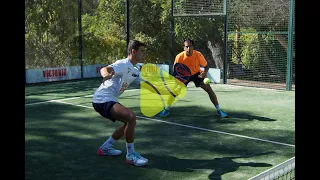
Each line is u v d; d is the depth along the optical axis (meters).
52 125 6.63
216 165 4.47
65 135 5.95
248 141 5.60
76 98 9.60
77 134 6.01
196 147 5.28
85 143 5.48
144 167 4.39
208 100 9.30
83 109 8.14
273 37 12.42
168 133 6.09
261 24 12.58
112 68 4.20
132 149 4.47
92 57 15.09
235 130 6.29
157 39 16.48
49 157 4.78
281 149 5.18
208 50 15.80
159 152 5.03
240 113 7.75
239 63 13.12
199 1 14.07
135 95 10.05
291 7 10.78
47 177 4.03
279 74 12.52
